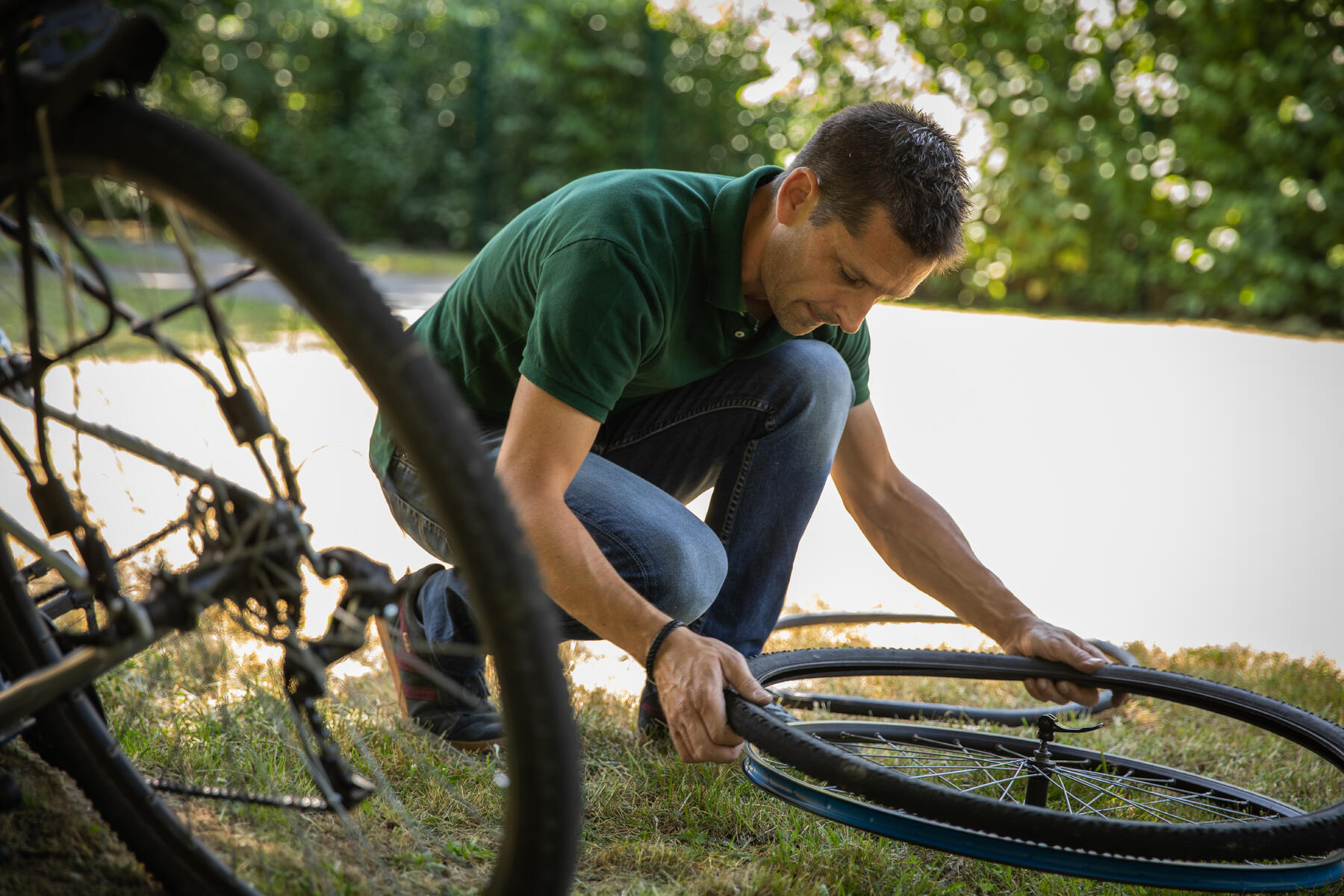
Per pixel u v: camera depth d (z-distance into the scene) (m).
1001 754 1.95
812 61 11.29
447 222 13.95
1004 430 5.53
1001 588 2.11
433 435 0.90
